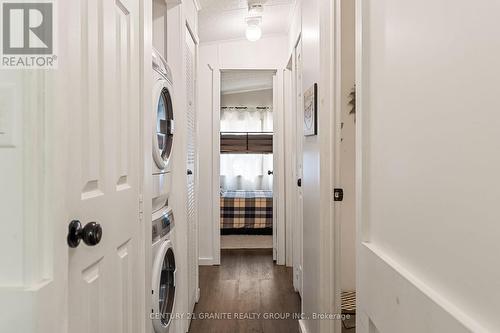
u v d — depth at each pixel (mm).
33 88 715
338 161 1930
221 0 2961
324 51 1919
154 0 2330
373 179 956
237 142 6418
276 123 4086
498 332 482
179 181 2293
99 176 1062
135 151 1393
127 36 1310
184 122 2334
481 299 517
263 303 2977
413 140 728
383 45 886
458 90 573
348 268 2861
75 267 911
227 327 2561
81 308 944
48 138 740
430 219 660
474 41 532
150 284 1605
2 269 711
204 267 3949
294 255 3359
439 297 617
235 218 4703
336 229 1925
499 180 481
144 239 1494
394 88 821
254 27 3330
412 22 728
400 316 740
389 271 799
